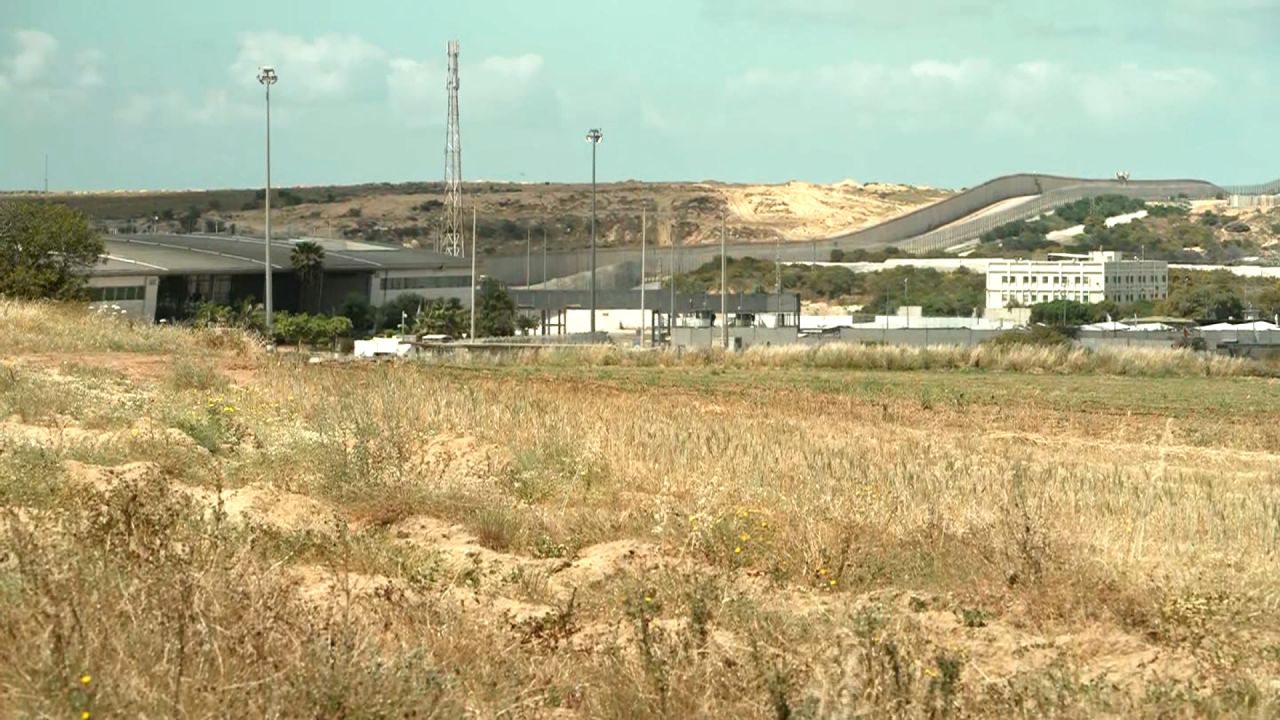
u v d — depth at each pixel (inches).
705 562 1519.4
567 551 1601.9
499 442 2347.4
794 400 4188.0
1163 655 1197.1
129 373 3218.5
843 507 1744.6
